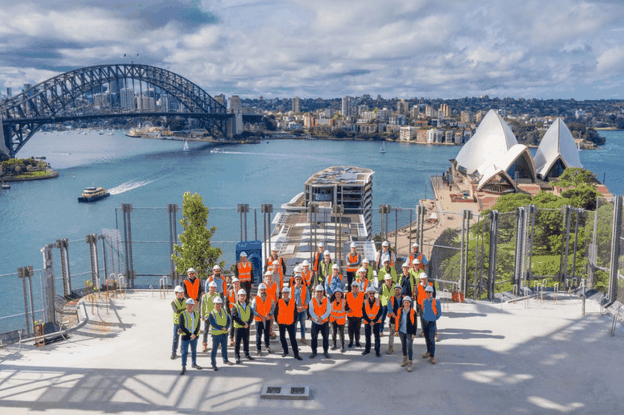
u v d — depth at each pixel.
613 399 14.77
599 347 18.28
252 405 14.61
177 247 29.64
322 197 185.25
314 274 22.94
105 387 15.74
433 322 17.05
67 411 14.27
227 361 17.55
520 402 14.66
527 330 19.97
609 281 22.84
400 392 15.32
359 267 20.86
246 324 17.44
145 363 17.59
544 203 110.12
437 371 16.67
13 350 18.95
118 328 21.11
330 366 17.28
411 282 20.02
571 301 23.33
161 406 14.55
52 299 22.73
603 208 24.36
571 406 14.41
